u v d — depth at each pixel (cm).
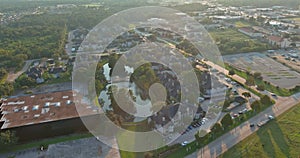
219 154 6750
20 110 8244
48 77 12075
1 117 7869
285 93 10194
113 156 6862
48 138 7725
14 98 9069
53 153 7044
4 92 10100
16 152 7131
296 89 10338
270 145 7062
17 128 7419
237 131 7744
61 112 8150
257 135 7519
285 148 6944
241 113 8725
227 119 7781
